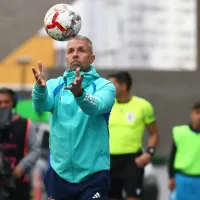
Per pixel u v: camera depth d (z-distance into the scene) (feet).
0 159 74.13
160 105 196.34
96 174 52.49
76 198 53.16
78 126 51.90
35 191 113.60
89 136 52.06
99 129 52.39
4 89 78.95
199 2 217.56
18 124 77.25
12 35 135.13
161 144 193.26
